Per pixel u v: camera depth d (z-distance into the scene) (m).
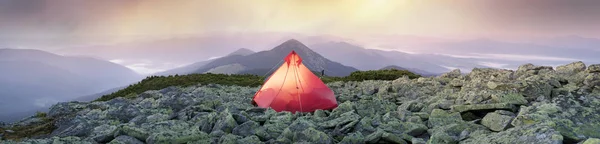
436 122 10.67
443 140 8.40
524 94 12.32
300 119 11.37
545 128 6.72
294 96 15.75
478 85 14.02
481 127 9.55
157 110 14.51
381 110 13.14
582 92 10.94
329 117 12.52
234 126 10.98
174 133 9.44
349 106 13.05
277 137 10.34
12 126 13.66
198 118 12.62
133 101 19.00
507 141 6.98
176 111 14.71
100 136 10.11
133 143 9.48
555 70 16.64
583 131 7.82
